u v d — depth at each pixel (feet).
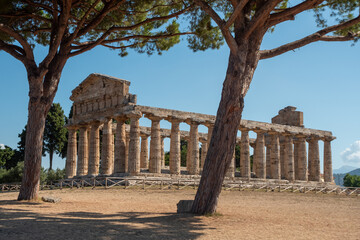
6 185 155.22
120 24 101.55
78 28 86.12
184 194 113.60
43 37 104.47
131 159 152.25
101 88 169.68
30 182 83.66
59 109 245.45
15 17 87.66
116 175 153.79
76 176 167.43
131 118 155.33
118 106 159.63
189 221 56.75
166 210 75.05
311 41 69.77
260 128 192.54
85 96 177.27
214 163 63.00
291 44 69.82
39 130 84.89
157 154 160.04
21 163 212.43
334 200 120.37
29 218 55.67
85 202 87.40
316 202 109.60
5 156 247.29
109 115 162.71
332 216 74.18
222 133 62.75
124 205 83.56
